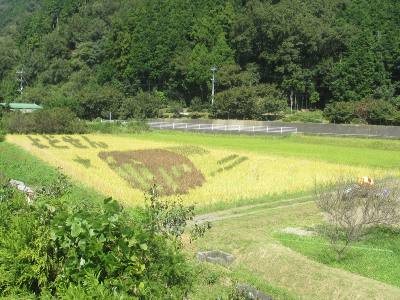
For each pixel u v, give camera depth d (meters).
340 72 85.69
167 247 8.04
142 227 7.76
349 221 17.23
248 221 22.00
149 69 109.00
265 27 94.62
